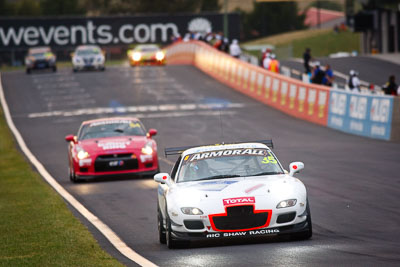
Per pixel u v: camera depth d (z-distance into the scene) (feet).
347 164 252.21
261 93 510.99
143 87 593.42
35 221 172.35
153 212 178.70
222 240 135.85
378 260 108.88
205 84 602.85
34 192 226.17
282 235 135.54
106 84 618.03
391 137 323.57
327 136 351.25
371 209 165.48
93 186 235.40
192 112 462.19
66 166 294.46
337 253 116.06
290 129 383.24
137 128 260.42
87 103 522.88
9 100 556.51
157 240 142.51
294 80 450.30
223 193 127.13
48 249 135.95
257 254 118.42
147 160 246.27
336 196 187.62
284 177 134.00
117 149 244.83
